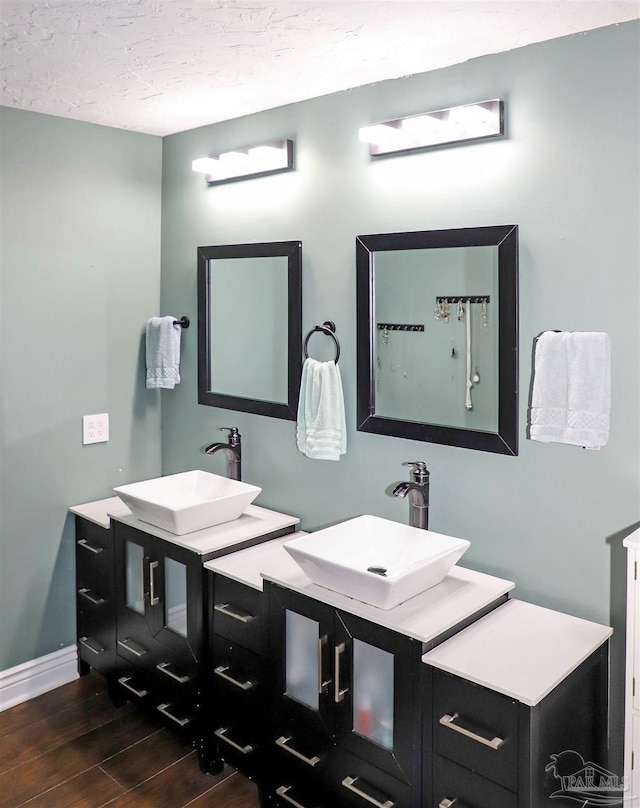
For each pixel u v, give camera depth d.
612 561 2.01
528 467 2.15
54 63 2.22
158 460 3.37
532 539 2.16
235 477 2.92
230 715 2.38
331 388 2.52
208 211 3.04
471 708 1.72
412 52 2.12
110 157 3.05
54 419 2.98
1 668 2.91
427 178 2.31
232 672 2.36
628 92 1.89
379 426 2.46
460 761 1.75
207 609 2.42
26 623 2.97
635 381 1.93
